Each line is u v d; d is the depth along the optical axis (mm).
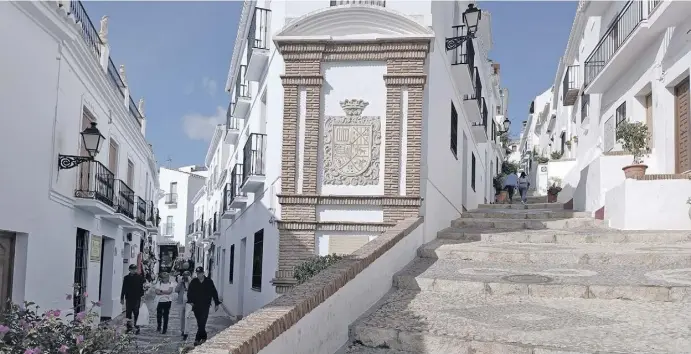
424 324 5930
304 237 10633
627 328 5559
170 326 15891
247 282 15891
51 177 11406
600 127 17781
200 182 52719
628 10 14398
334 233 10641
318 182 10758
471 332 5582
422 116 10664
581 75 22219
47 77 11039
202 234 39844
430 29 10633
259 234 13852
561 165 25484
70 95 12391
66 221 12625
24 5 9891
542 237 10453
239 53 21250
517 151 58750
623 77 15398
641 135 11789
